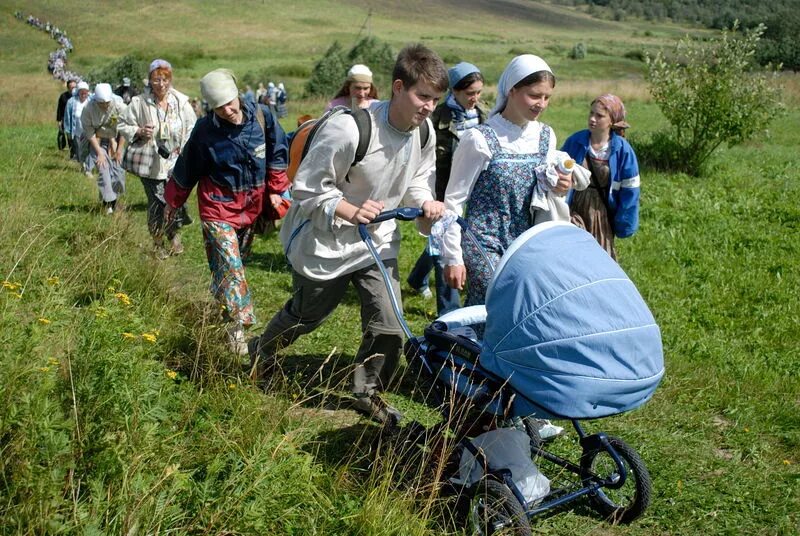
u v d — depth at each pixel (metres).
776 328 7.18
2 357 3.73
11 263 6.06
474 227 4.73
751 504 4.43
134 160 8.05
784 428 5.39
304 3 133.25
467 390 3.86
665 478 4.62
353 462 4.45
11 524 3.02
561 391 3.47
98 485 3.21
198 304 6.03
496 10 168.50
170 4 118.62
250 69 67.81
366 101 7.46
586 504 4.34
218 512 3.32
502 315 3.62
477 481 3.73
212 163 5.54
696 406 5.65
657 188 14.09
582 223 6.02
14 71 68.12
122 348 4.05
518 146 4.68
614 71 76.56
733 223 11.19
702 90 15.84
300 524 3.62
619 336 3.45
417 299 7.57
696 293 8.16
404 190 4.75
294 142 4.70
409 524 3.67
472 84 6.42
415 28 126.19
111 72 46.78
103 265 6.55
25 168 12.73
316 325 5.09
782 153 18.88
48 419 3.39
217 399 4.54
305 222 4.80
